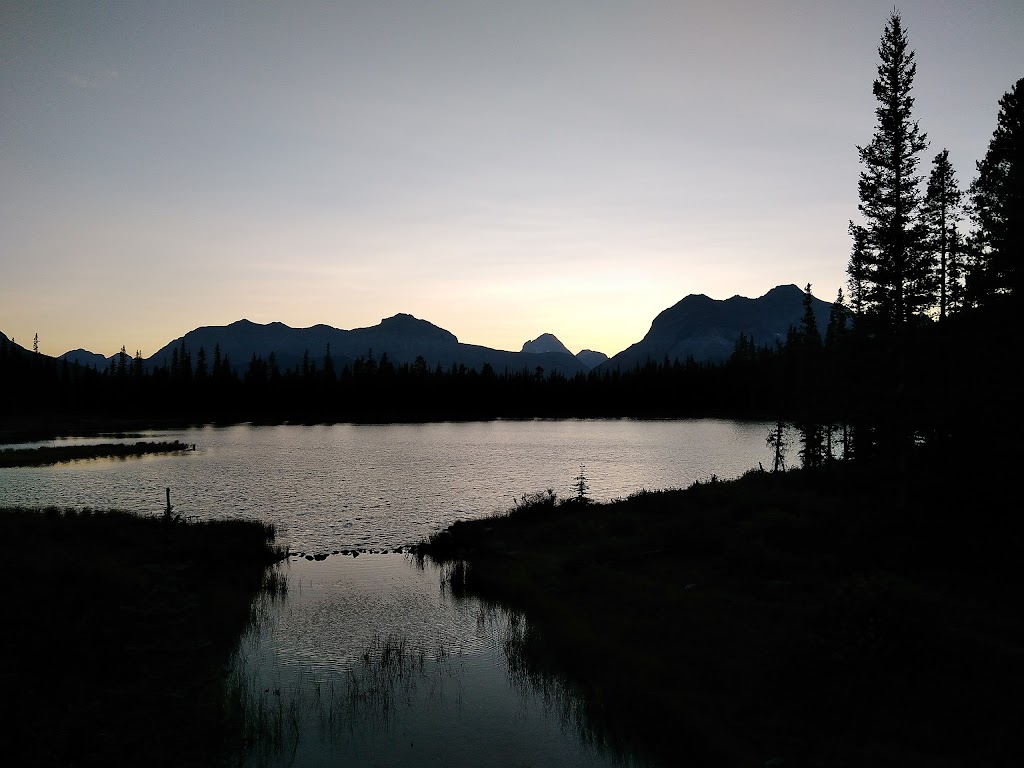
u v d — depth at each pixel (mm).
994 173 29719
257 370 186250
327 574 27281
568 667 16844
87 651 15250
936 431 29516
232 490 52000
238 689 15562
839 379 38000
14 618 15641
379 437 112375
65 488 52688
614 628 18734
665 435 116375
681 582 22734
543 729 13938
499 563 28250
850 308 36406
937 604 17656
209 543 29219
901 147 33812
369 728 14000
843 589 16859
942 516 25484
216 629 19328
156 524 31969
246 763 12430
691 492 41281
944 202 34625
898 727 11922
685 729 12859
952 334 29906
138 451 83125
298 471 64625
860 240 35219
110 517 33062
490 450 88812
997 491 24703
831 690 13344
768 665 14984
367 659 18047
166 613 18781
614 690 15141
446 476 61281
